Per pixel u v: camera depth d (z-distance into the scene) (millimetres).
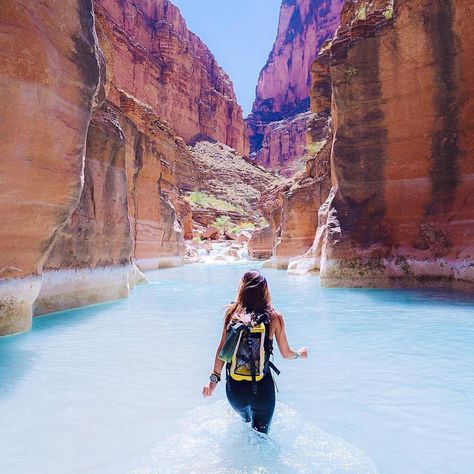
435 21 12141
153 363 5281
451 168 11930
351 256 13258
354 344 6070
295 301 10570
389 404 3836
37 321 8180
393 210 13031
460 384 4320
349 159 13867
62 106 7129
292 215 23219
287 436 3176
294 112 144875
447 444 3068
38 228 6969
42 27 6578
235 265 31203
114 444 3115
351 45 13867
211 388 3162
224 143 96125
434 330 6832
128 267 12586
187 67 80312
